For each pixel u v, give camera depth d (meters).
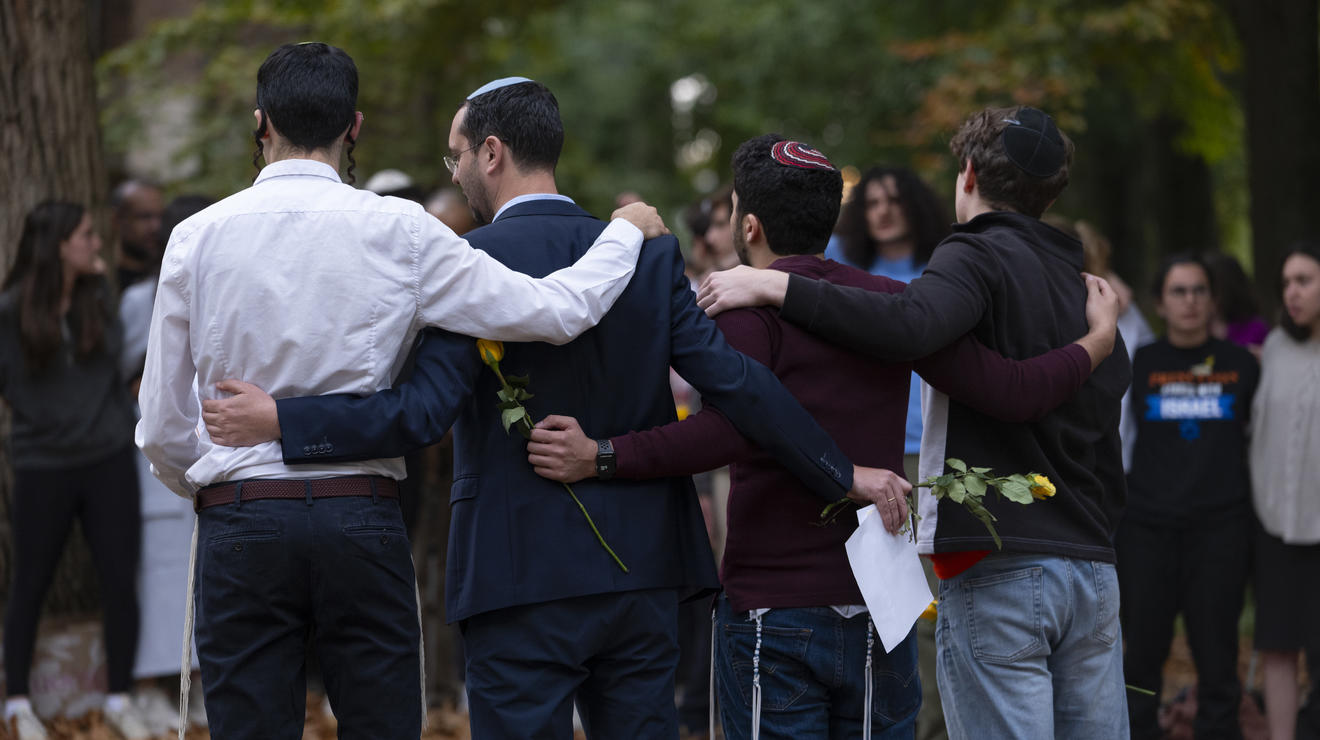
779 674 4.91
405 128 22.75
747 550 4.97
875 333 4.74
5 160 9.72
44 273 8.71
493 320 4.57
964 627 5.13
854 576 4.89
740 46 31.28
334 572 4.59
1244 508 8.85
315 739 8.98
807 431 4.76
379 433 4.51
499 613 4.71
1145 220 25.69
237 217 4.58
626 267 4.80
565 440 4.64
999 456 5.11
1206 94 21.55
